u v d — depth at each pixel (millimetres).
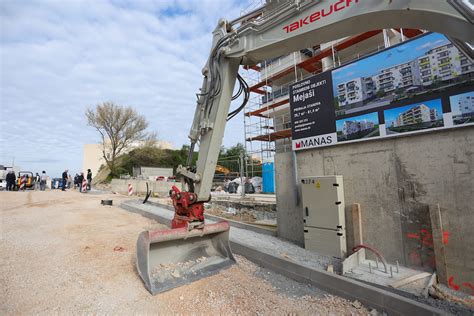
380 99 5504
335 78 6328
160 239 3871
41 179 25953
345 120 6098
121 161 32656
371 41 16047
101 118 30031
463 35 2248
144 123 32750
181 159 34656
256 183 19578
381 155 5500
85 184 22172
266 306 3229
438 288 4121
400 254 5129
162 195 20641
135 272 4184
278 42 3502
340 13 2867
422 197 4875
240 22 4203
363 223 5703
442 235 4512
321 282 3770
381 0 2537
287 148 15641
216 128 4379
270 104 19547
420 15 2381
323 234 5949
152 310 3068
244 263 4727
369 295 3227
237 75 4410
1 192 19266
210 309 3115
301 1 3225
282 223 7434
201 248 4547
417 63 4980
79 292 3480
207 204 13242
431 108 4773
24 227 7355
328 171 6453
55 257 4848
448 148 4594
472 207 4301
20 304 3135
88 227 7598
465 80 4398
